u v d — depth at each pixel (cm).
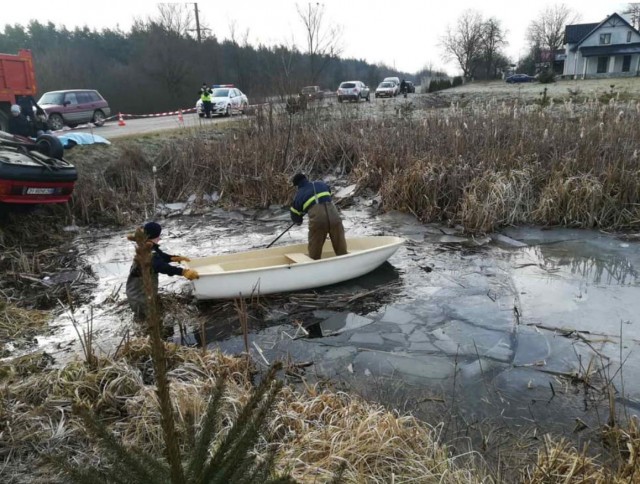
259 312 600
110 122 2309
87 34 4694
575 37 5094
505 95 2680
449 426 390
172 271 571
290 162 1248
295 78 1606
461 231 895
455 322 567
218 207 1129
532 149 1052
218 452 182
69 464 184
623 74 4856
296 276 630
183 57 3612
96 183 1089
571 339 518
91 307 622
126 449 183
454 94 3012
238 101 2262
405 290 657
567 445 344
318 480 303
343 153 1319
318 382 453
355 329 560
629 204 889
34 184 812
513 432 381
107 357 452
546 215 913
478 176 973
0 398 385
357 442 334
